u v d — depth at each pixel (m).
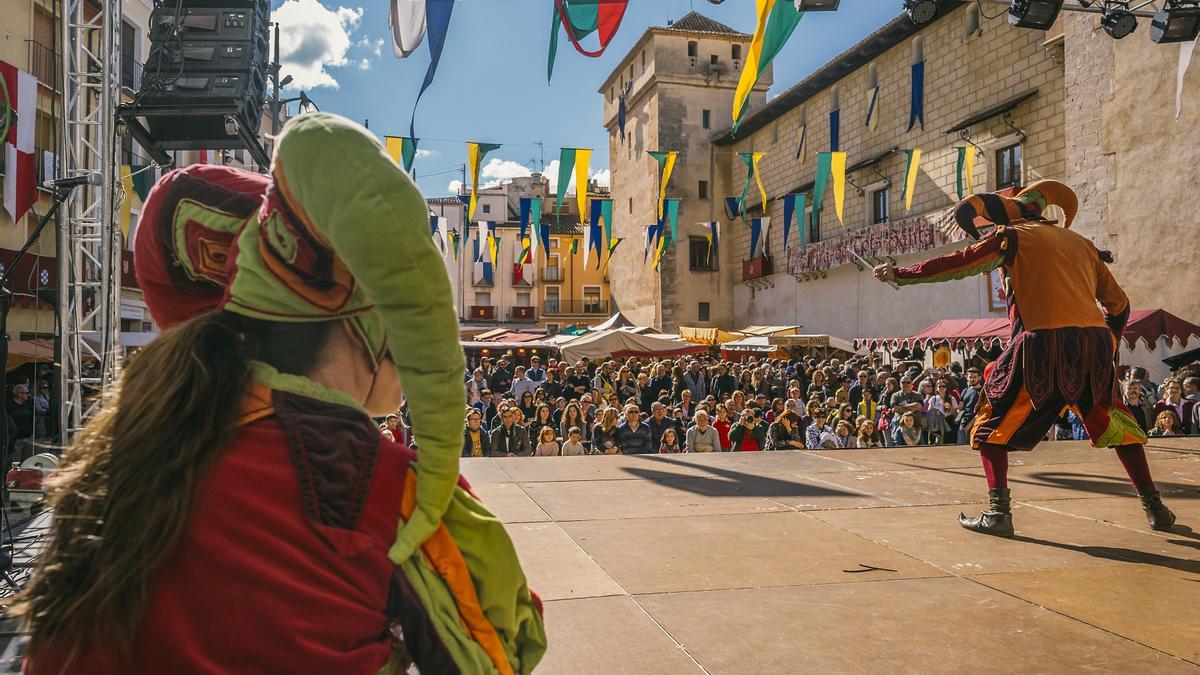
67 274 8.20
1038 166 19.97
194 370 0.68
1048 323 3.20
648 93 40.75
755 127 36.03
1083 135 16.92
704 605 2.35
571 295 58.75
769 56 7.74
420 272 0.64
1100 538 3.17
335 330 0.78
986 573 2.68
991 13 21.66
